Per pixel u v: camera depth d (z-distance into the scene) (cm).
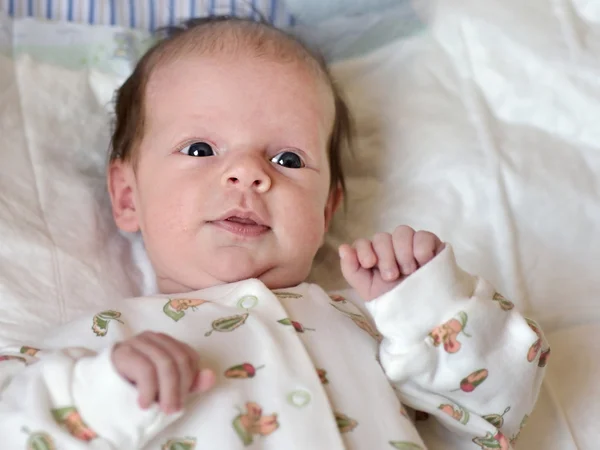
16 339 102
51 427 74
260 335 89
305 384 85
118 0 140
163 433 80
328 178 114
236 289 97
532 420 104
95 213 119
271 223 102
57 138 124
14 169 117
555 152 129
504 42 136
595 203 124
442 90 135
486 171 126
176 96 109
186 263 103
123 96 121
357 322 100
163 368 73
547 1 138
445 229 123
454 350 87
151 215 106
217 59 109
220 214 100
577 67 132
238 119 105
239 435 80
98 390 75
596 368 108
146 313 95
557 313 116
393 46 140
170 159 106
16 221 112
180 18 142
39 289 108
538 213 124
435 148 130
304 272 108
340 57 140
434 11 140
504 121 133
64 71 130
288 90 109
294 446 80
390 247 90
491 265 119
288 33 130
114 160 119
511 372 90
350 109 134
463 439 97
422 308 88
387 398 90
